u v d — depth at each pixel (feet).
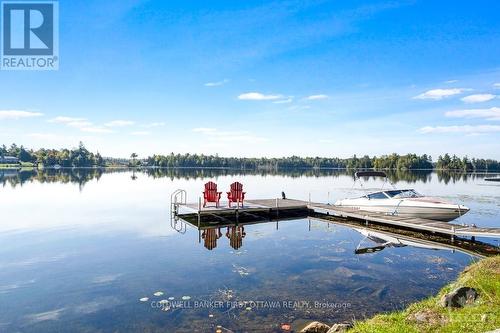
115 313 24.81
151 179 207.82
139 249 42.52
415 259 37.91
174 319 23.93
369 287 29.58
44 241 46.93
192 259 37.88
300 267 34.91
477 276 24.54
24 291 28.86
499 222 59.67
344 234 52.16
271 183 175.52
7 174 253.65
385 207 64.54
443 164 442.09
